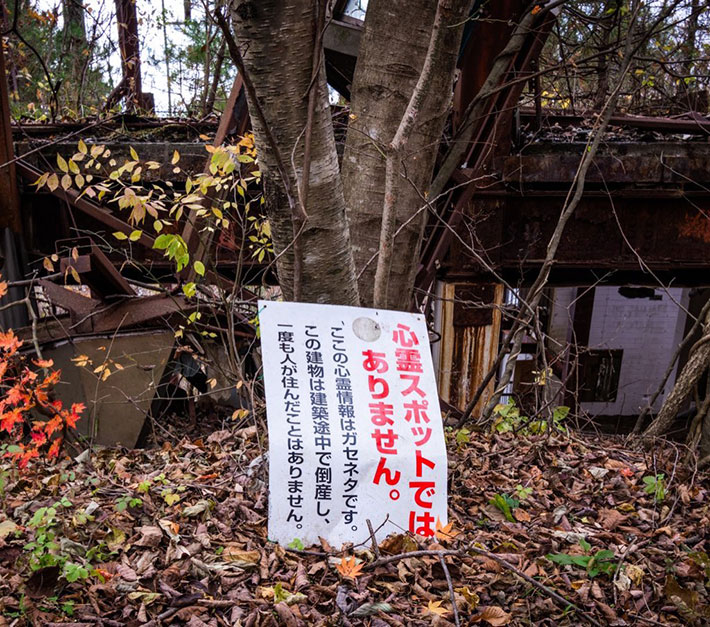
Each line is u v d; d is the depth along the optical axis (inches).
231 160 150.7
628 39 187.2
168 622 97.0
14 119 322.7
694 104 403.9
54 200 262.5
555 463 170.2
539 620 107.0
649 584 119.0
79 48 509.4
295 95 126.6
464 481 155.9
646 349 457.1
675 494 155.2
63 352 211.5
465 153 261.0
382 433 118.0
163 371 219.8
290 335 120.4
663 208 286.4
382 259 139.4
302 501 113.6
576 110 356.2
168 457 179.2
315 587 106.3
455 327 282.5
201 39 418.9
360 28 237.8
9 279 243.8
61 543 109.2
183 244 136.8
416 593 108.7
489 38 240.5
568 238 285.6
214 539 120.6
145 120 318.3
